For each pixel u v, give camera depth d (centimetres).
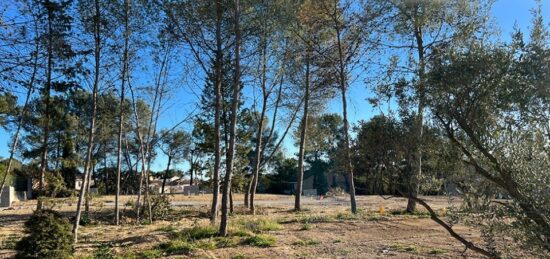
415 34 1516
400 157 452
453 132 427
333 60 2105
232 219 1758
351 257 1001
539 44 392
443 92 414
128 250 1163
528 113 393
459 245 1077
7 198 3222
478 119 407
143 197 2400
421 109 435
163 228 1667
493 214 411
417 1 1346
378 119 461
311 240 1241
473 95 405
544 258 384
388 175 461
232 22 1398
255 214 2241
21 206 3169
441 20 1380
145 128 3091
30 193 4384
